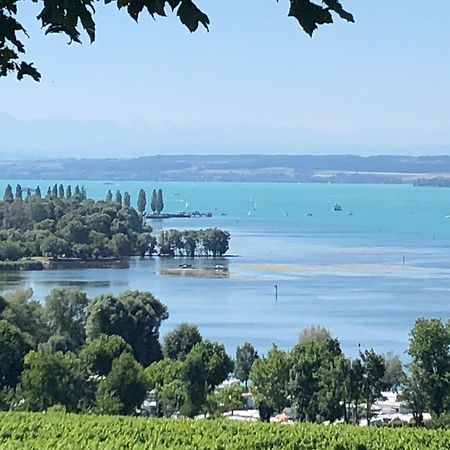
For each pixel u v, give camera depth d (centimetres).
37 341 5550
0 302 5603
